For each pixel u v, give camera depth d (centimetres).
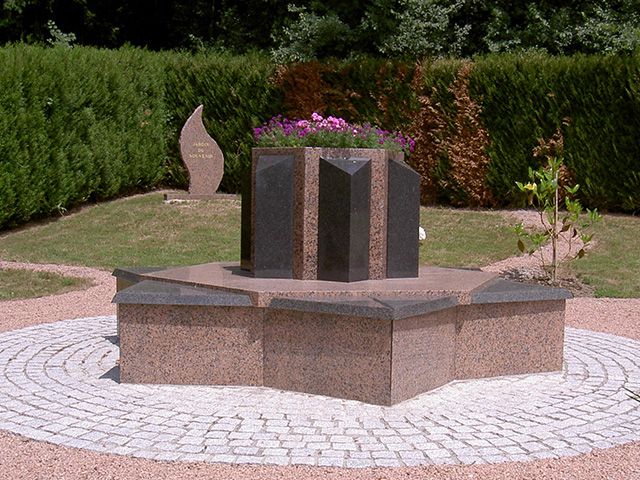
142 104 1725
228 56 1809
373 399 480
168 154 1823
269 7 2292
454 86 1542
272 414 454
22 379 537
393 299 507
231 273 638
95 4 2345
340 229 584
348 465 364
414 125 1593
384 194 612
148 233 1371
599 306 902
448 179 1581
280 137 642
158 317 526
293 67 1684
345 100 1647
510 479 349
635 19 1705
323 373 502
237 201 1617
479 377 557
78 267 1136
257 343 527
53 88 1442
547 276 1063
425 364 511
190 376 527
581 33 1712
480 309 553
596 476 354
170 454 378
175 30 2602
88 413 452
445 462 370
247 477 348
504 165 1515
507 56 1522
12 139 1340
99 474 351
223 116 1764
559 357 584
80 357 613
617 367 598
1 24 2030
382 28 1803
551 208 1030
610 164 1410
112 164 1616
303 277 597
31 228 1424
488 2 1867
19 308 869
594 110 1412
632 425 439
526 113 1477
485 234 1344
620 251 1191
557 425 437
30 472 354
